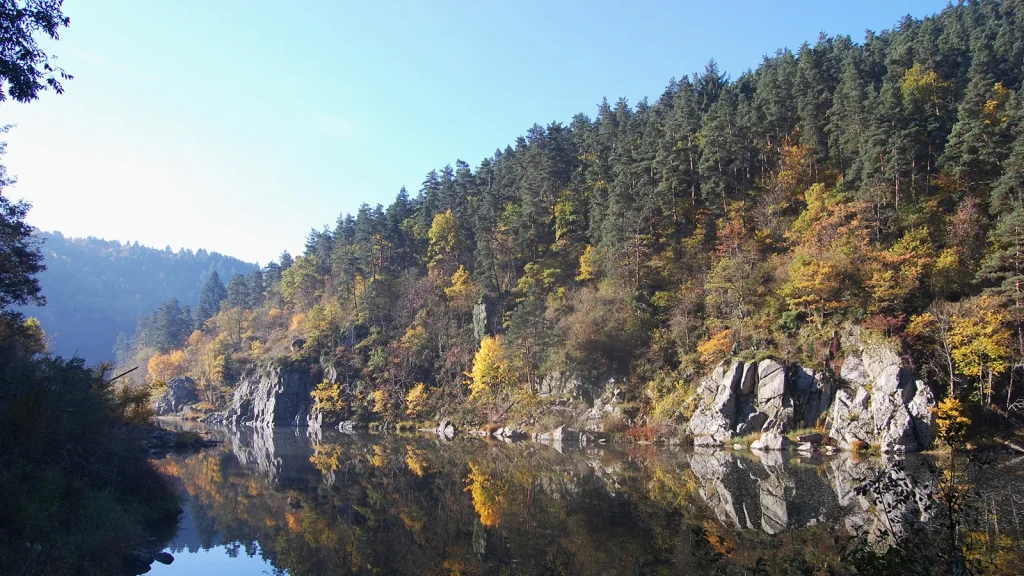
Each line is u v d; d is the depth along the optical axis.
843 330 50.69
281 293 146.75
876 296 49.06
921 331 46.12
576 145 111.75
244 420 106.19
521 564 20.70
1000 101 64.69
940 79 71.31
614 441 59.31
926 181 61.47
